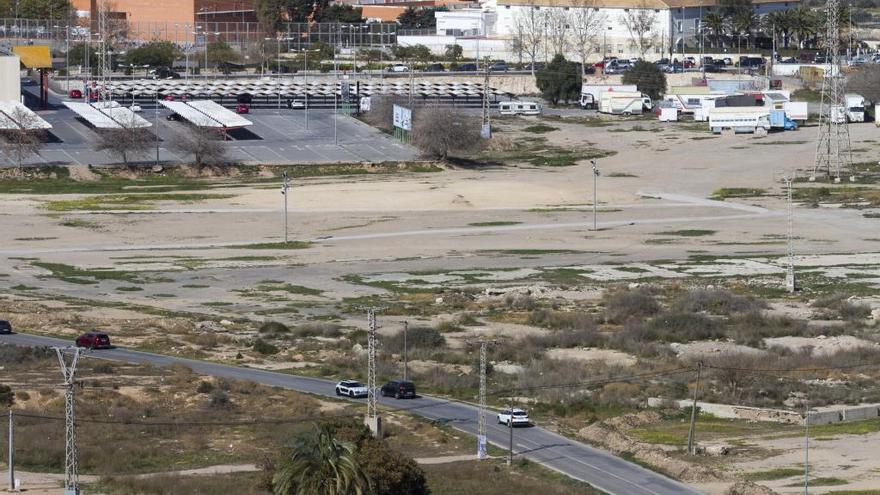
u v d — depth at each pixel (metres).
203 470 108.88
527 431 122.75
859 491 104.50
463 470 108.06
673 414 132.12
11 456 103.69
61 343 157.62
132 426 120.88
